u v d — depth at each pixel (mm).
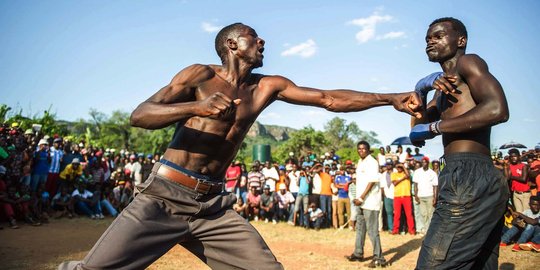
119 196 13594
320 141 28562
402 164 11141
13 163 10445
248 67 3205
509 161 9898
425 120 3201
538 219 8344
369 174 7031
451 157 2848
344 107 3273
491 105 2521
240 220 3123
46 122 18297
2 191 9812
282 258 7570
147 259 2791
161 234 2844
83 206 11938
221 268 3152
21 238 8406
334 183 12156
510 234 8812
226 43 3199
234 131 3086
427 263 2689
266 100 3295
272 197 12711
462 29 2945
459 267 2631
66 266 2670
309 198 12062
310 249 8547
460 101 2848
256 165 13188
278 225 12273
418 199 10906
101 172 12516
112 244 2654
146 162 14805
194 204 2947
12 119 17141
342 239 9875
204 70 3133
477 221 2625
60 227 10023
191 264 6691
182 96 3006
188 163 2979
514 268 6887
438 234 2695
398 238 10172
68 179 12016
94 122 46031
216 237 3088
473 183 2658
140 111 2643
